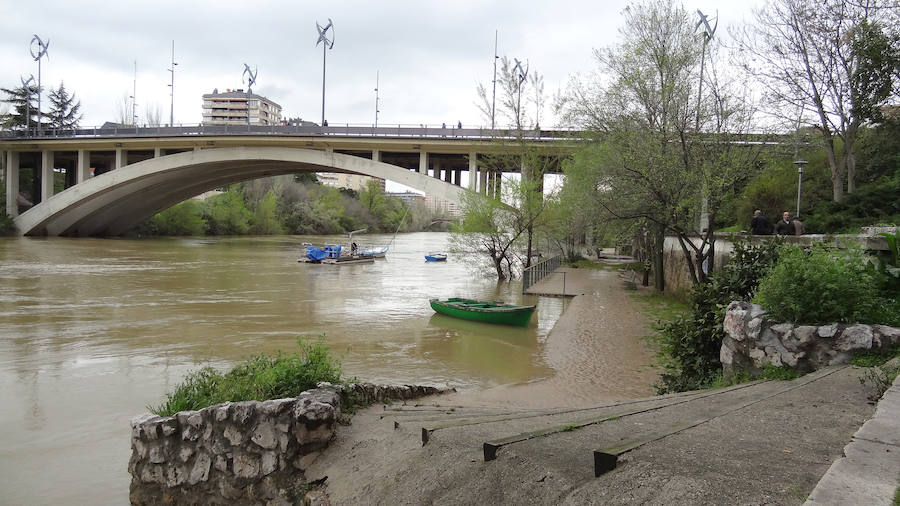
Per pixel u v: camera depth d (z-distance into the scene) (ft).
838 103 58.29
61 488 22.15
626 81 60.95
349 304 78.79
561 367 42.37
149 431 19.47
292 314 69.26
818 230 53.57
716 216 59.47
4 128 219.00
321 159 149.28
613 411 18.88
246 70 170.50
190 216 264.31
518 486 11.26
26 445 26.91
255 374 21.49
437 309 68.28
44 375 40.29
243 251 189.57
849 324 20.85
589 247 165.89
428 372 41.52
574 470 11.26
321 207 343.46
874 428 12.02
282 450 17.21
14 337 53.31
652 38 61.05
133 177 170.71
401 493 13.25
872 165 69.72
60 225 203.72
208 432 18.42
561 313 70.64
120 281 99.04
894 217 47.47
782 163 72.84
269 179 344.08
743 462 10.98
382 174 143.84
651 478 10.18
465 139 134.00
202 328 59.21
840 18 56.70
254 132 155.53
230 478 17.85
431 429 16.19
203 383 22.45
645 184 58.49
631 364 42.96
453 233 117.60
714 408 17.17
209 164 165.07
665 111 58.70
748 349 23.12
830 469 9.70
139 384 38.19
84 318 63.98
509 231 110.63
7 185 199.41
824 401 16.01
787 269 22.82
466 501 11.68
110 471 23.86
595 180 64.75
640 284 97.91
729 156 55.06
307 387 21.40
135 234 243.81
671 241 88.74
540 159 109.91
